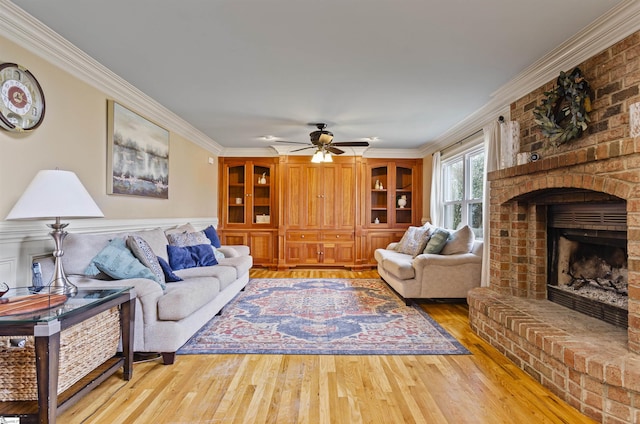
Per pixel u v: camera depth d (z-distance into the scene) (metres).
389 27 2.18
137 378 2.13
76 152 2.61
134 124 3.37
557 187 2.34
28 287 2.00
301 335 2.88
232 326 3.11
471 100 3.54
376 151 6.28
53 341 1.48
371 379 2.13
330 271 6.11
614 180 1.87
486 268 3.59
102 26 2.16
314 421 1.69
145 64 2.72
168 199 4.21
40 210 1.78
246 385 2.05
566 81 2.38
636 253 1.74
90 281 2.27
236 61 2.67
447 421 1.69
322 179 6.30
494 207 3.18
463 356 2.48
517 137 3.06
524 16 2.04
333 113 4.02
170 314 2.31
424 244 4.44
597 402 1.69
